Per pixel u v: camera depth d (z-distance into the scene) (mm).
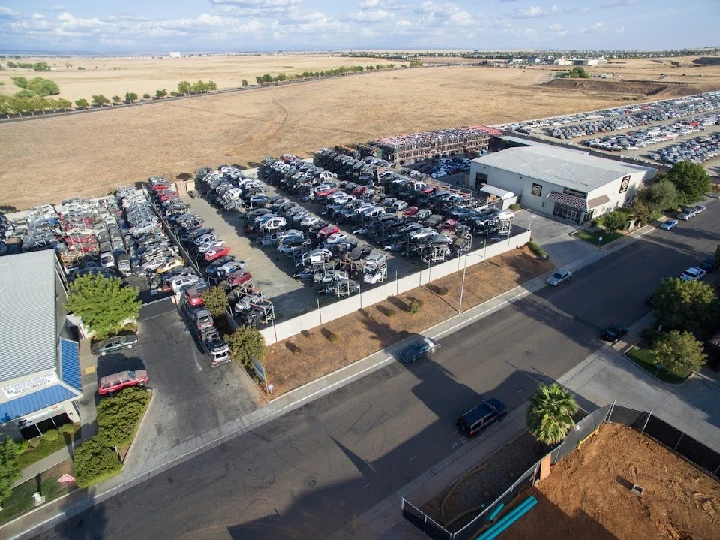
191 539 28219
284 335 46000
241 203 80812
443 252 60094
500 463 32781
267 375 41562
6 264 50969
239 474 32406
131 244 66000
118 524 29266
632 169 79312
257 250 66375
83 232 69688
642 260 61562
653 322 48125
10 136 141500
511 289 54906
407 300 52312
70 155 120625
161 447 34719
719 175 95188
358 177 92625
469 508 29547
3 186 97938
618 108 174250
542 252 61750
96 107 188500
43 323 40156
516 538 27609
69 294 49469
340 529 28594
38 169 109312
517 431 35531
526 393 39156
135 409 36688
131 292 47219
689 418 36375
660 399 38344
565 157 86562
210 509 30047
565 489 30734
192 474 32500
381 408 37812
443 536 26578
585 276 57719
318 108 178750
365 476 31984
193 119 163250
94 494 31266
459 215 71062
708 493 30359
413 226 66938
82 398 39656
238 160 113875
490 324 48406
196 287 53312
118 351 45406
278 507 30047
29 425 35344
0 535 28781
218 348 43062
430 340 44188
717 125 146250
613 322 48500
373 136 135000
